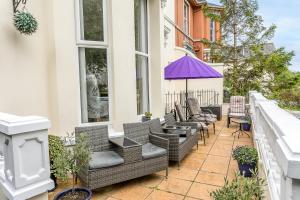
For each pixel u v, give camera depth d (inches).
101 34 175.0
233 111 347.3
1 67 131.0
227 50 531.5
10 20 135.0
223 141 252.7
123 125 166.6
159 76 234.1
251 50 520.1
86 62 171.2
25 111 145.2
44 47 156.6
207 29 637.9
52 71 157.6
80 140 116.2
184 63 249.8
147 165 148.6
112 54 175.3
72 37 161.6
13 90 138.0
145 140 174.7
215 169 171.6
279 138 55.7
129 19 182.7
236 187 82.8
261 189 91.5
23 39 143.1
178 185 146.8
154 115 236.4
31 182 84.2
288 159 41.3
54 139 140.3
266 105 136.1
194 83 446.9
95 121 175.3
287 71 521.0
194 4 578.9
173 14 376.5
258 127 164.9
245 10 509.4
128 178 141.0
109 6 173.5
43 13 155.4
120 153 143.8
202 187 143.4
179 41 436.8
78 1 165.6
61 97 158.7
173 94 363.9
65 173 108.7
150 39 234.4
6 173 86.7
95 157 140.3
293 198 42.9
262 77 510.0
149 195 134.7
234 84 506.3
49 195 134.2
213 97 448.5
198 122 250.4
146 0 228.8
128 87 183.8
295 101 493.7
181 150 177.2
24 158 82.4
